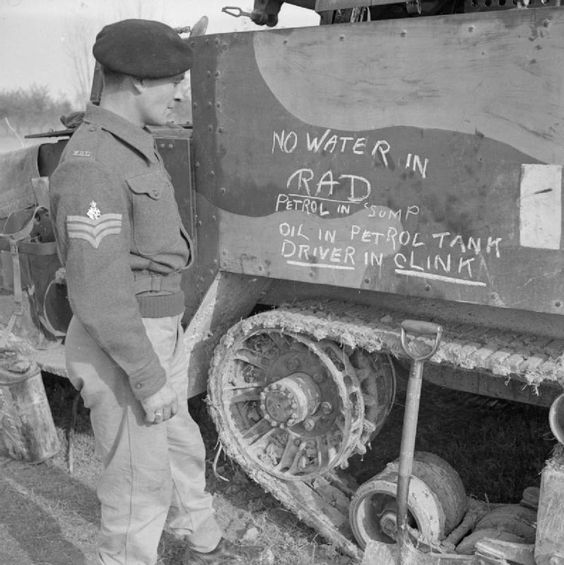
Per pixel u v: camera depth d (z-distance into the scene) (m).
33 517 3.39
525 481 3.53
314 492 3.16
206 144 3.07
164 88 2.30
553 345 2.53
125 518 2.42
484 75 2.34
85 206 2.09
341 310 2.97
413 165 2.53
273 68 2.80
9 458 3.95
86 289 2.09
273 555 3.01
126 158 2.22
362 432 2.98
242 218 3.02
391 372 3.09
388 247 2.64
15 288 3.91
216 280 3.15
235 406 3.27
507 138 2.33
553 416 2.38
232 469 3.68
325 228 2.78
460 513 2.92
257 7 3.99
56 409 4.44
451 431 4.07
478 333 2.67
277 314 2.97
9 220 4.18
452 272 2.51
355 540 2.99
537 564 2.38
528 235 2.35
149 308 2.34
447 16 2.37
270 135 2.87
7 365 3.72
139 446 2.35
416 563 2.59
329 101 2.69
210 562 2.83
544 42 2.21
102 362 2.30
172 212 2.31
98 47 2.22
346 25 2.59
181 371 2.59
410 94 2.49
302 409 2.96
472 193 2.43
